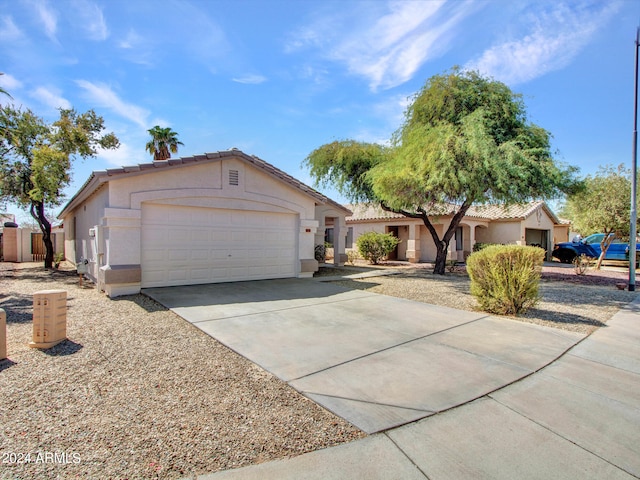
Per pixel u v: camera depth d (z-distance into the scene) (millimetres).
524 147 11336
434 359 4895
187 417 3305
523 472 2600
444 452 2828
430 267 19109
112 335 5750
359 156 15297
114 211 8898
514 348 5430
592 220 16750
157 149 29234
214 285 10562
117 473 2516
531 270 7582
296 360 4785
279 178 11883
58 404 3500
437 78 12430
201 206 10406
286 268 12680
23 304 8406
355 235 27047
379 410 3479
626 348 5551
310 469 2604
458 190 11305
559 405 3650
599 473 2607
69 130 15398
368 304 8531
